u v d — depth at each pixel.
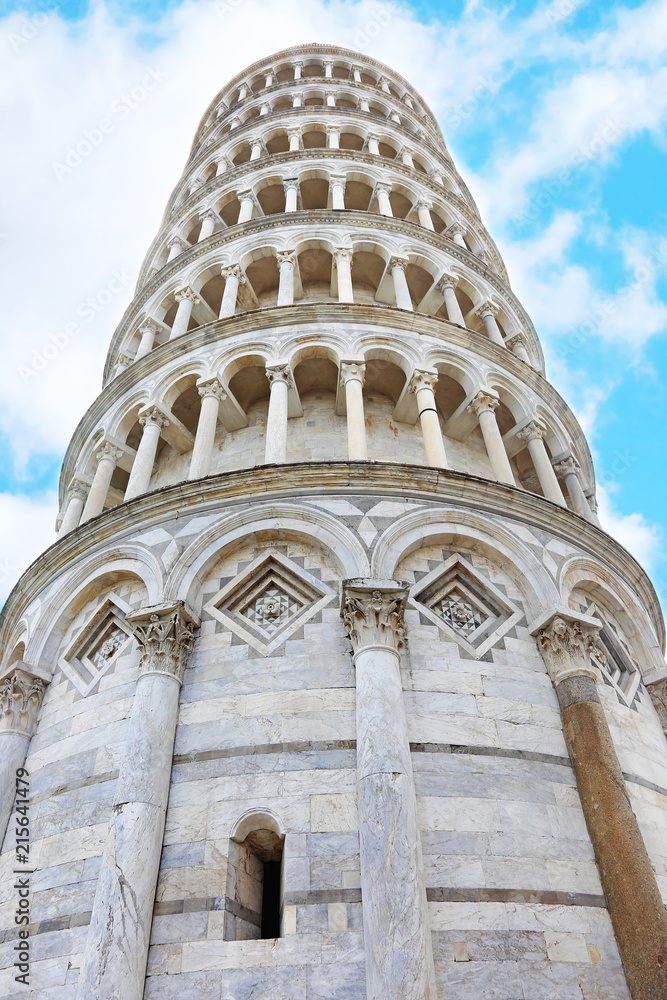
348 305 18.52
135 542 14.25
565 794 10.81
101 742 11.77
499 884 9.54
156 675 11.50
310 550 13.33
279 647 11.84
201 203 26.77
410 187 26.44
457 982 8.65
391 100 32.81
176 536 13.82
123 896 9.16
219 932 9.10
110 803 10.88
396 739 10.08
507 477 16.42
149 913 9.27
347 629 11.70
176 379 18.70
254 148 28.56
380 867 8.88
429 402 16.91
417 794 10.10
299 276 22.33
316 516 13.44
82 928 9.83
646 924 9.41
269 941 8.95
